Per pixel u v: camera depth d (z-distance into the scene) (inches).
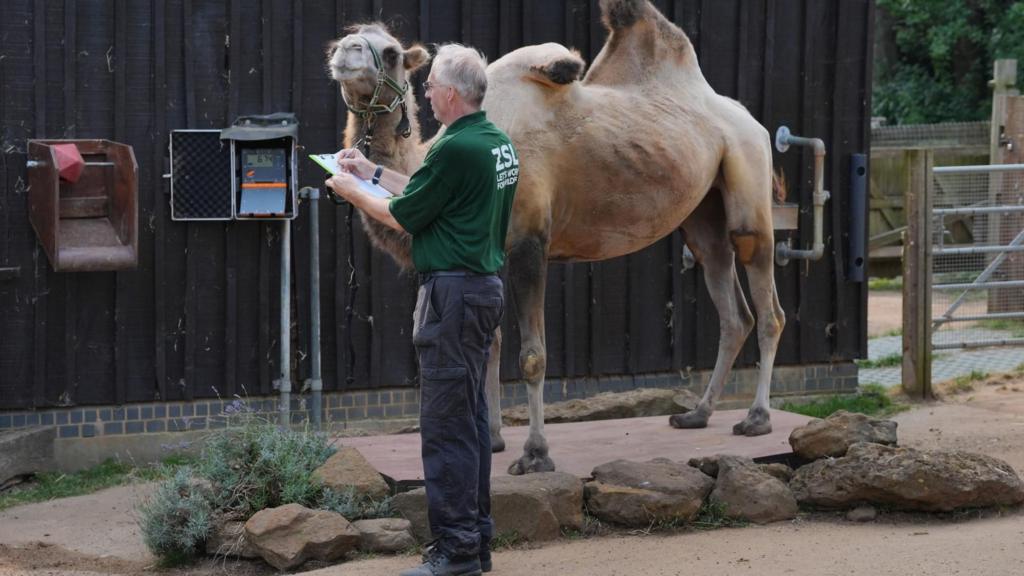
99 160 408.5
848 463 311.7
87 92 411.5
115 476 405.7
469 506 251.8
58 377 412.5
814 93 497.0
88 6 409.4
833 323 504.4
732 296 373.7
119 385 416.8
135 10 414.0
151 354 421.1
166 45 417.4
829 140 500.1
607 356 470.9
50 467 407.8
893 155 869.8
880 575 255.8
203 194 413.1
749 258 360.8
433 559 253.8
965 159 875.4
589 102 323.3
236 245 426.6
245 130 407.2
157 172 417.7
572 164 316.5
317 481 305.6
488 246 249.0
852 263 503.8
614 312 470.9
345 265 438.0
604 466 314.8
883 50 1256.8
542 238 308.5
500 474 312.7
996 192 668.7
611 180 321.1
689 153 335.0
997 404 497.0
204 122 422.6
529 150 308.7
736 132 355.6
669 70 345.7
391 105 298.2
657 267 475.2
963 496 303.4
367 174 278.5
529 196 305.6
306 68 432.5
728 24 482.6
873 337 674.2
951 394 522.6
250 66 426.3
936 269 671.8
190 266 422.3
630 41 341.7
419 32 443.5
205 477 312.8
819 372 505.0
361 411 444.5
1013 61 719.1
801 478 320.5
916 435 436.8
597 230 328.2
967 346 539.8
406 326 446.3
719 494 310.2
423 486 307.6
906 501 304.5
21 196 406.6
